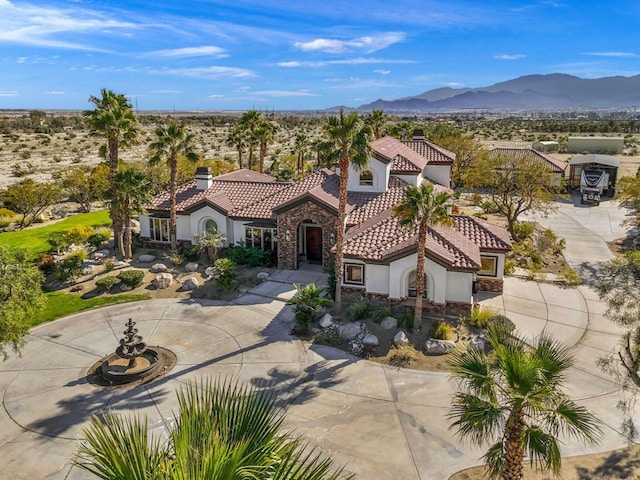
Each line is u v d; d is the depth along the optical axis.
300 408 18.34
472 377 12.27
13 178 76.69
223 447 7.45
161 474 7.65
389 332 23.98
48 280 31.92
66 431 17.25
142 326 25.72
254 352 22.77
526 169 39.91
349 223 32.12
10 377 20.83
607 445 16.05
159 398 19.19
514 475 12.09
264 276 31.83
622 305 16.27
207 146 120.62
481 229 29.42
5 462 15.73
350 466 15.28
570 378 20.02
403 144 45.81
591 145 95.19
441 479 14.74
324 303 25.12
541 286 30.20
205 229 36.84
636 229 43.75
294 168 71.44
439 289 25.39
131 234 39.06
